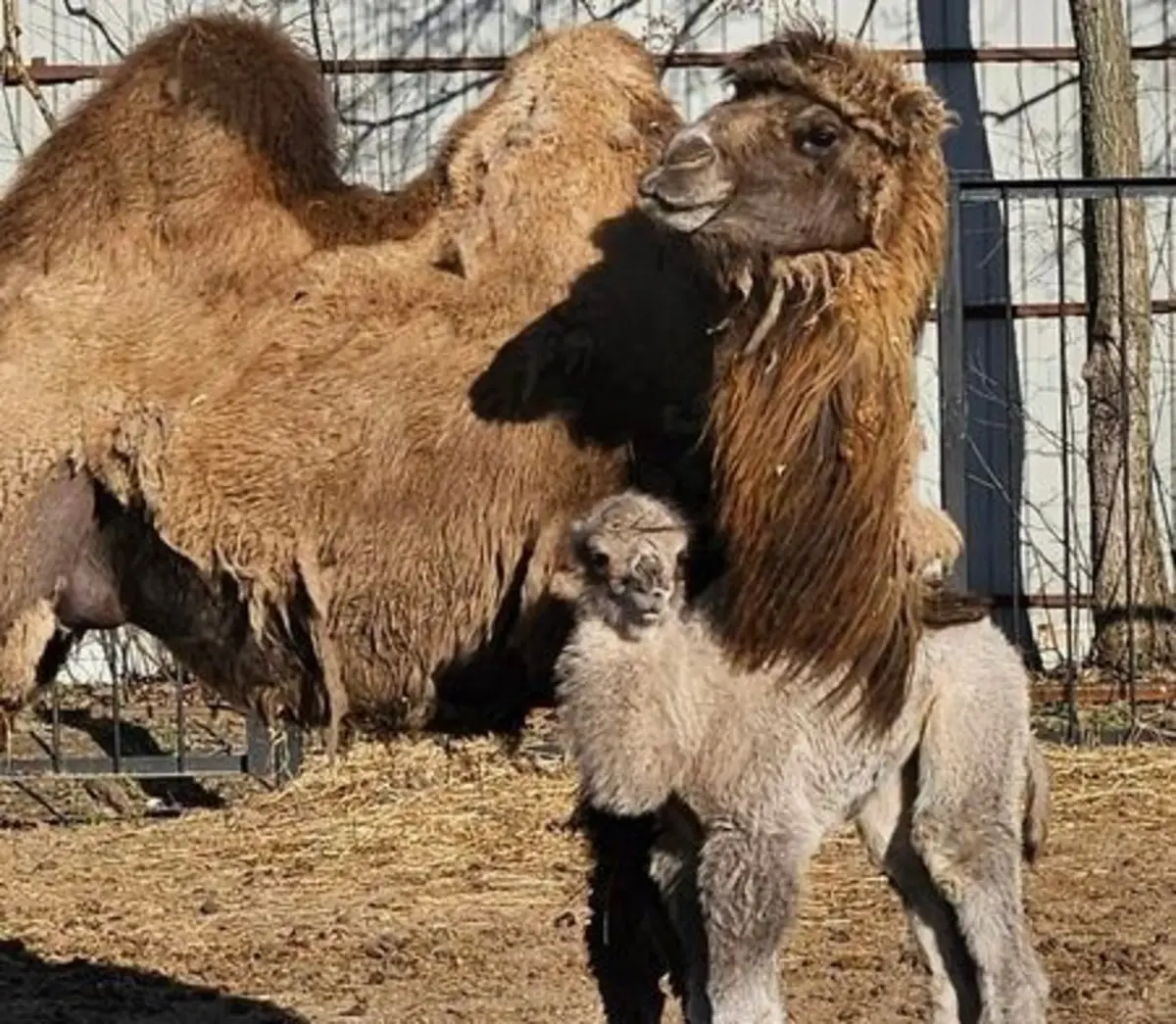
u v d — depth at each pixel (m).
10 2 25.09
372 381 10.88
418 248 11.12
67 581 11.16
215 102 11.20
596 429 10.79
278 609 10.97
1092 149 25.19
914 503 10.38
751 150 9.90
